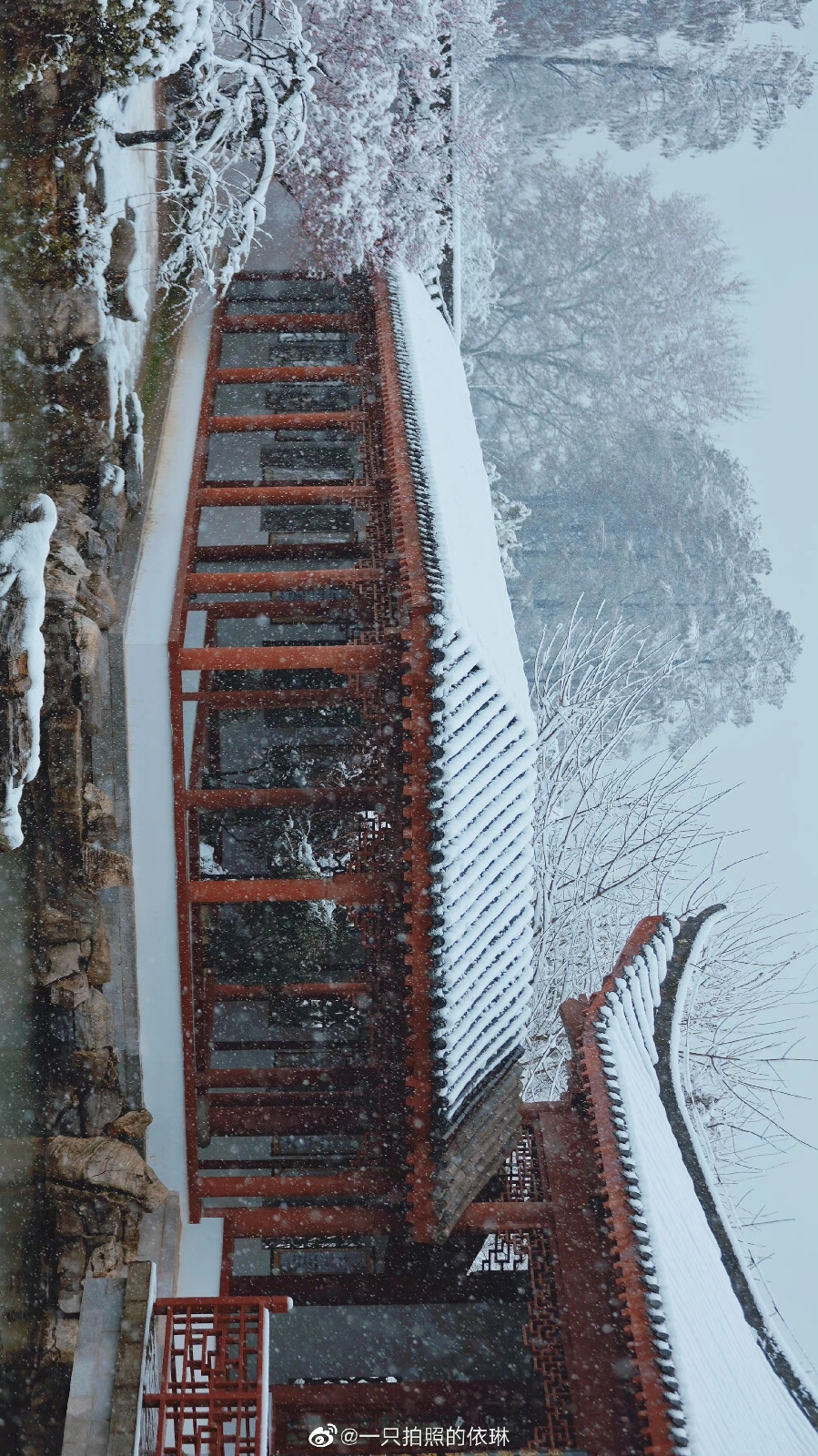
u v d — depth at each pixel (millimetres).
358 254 21891
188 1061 15305
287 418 19266
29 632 12672
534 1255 15195
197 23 15742
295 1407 15320
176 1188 15414
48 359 15648
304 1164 17406
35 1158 12906
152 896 15203
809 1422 13516
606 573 50562
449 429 20000
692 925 17344
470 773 14617
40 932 13578
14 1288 12078
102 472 15789
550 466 52875
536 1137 16125
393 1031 15641
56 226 15633
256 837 20641
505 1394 15602
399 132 23422
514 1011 15742
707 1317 13031
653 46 54094
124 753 15023
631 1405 13336
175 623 15266
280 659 15078
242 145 18406
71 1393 9375
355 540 22406
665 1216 13609
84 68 15422
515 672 15883
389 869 15438
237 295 23109
